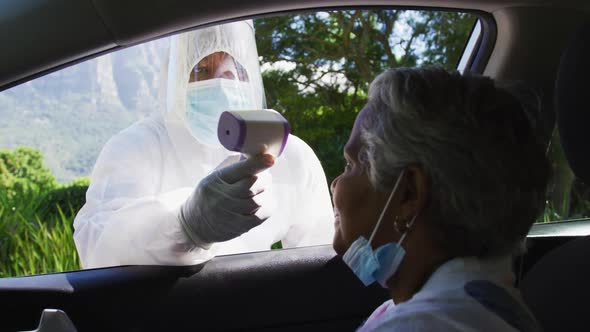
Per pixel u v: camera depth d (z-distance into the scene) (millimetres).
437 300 978
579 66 1460
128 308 1681
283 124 1519
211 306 1748
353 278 1866
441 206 1005
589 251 1426
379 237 1091
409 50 5578
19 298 1591
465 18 5363
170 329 1718
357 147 1119
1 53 1480
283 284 1812
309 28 5520
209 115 2268
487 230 1000
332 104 5574
